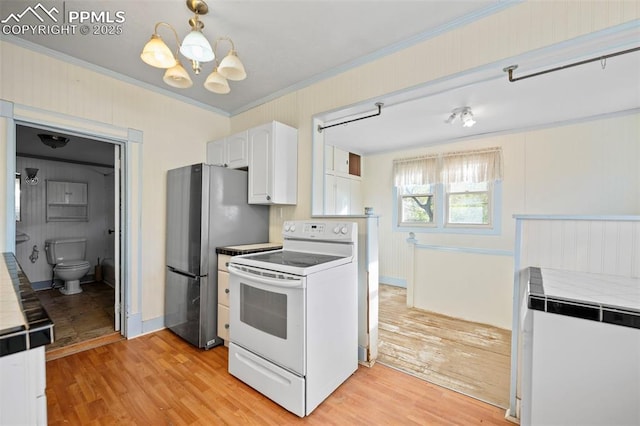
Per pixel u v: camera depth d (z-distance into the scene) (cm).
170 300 268
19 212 397
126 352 230
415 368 209
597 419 91
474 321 301
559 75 191
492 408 164
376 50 214
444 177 410
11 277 113
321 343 169
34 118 207
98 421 152
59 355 223
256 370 179
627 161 291
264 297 177
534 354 100
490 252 293
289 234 240
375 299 221
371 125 330
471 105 261
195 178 244
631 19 132
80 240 433
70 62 224
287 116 278
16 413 60
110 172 488
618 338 88
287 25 186
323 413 161
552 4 151
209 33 194
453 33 183
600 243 137
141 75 253
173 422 152
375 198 493
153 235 272
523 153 353
